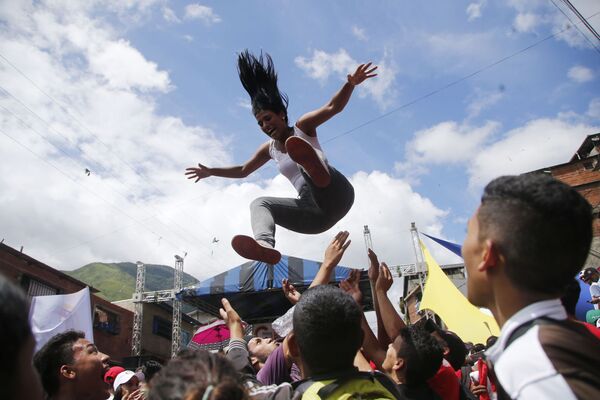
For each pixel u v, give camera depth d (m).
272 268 11.72
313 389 1.86
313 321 1.96
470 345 7.91
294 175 3.78
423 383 2.68
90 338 5.84
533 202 1.41
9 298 1.06
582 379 1.18
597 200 17.12
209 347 4.31
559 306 1.41
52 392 2.83
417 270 19.70
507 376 1.29
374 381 1.98
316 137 3.57
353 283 3.13
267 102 3.65
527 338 1.31
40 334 5.57
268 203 3.71
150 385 1.57
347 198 3.60
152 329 28.78
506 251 1.45
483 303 1.57
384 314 3.03
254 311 14.03
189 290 12.27
